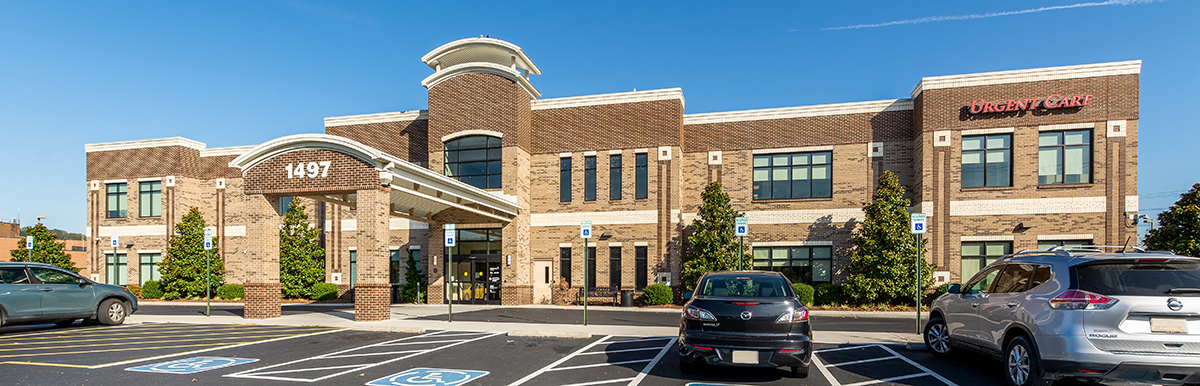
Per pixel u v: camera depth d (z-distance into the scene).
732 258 22.11
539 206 25.44
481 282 24.73
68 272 15.66
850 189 23.64
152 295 28.61
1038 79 21.31
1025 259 8.52
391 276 26.81
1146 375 6.76
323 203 29.12
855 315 19.42
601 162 24.89
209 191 30.53
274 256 17.73
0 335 14.06
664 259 23.78
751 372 9.35
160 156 30.14
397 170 17.02
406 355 10.91
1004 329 8.29
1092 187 20.73
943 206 21.77
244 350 11.55
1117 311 6.85
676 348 11.64
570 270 24.88
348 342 12.65
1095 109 20.81
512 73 24.20
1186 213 16.62
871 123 23.69
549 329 14.41
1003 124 21.50
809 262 23.89
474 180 24.69
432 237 25.06
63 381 8.70
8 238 59.41
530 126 25.77
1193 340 6.67
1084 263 7.30
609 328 14.62
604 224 24.59
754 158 24.75
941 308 10.65
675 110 24.22
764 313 8.29
